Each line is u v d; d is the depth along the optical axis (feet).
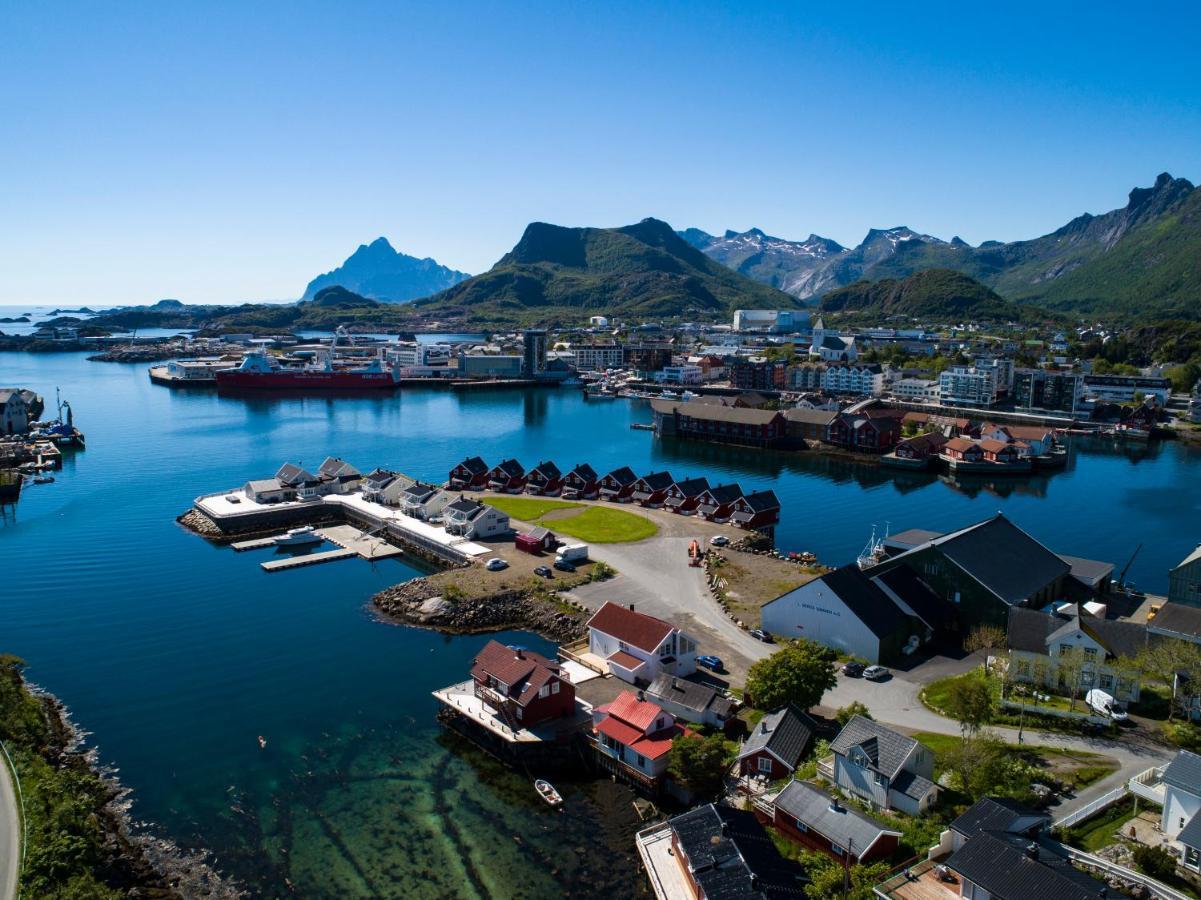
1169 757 195.00
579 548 364.99
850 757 182.09
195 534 425.69
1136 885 144.46
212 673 266.57
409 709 244.01
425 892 168.14
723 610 306.55
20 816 176.96
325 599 334.44
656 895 163.73
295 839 184.65
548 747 214.90
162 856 178.29
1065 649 231.30
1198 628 240.53
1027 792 174.70
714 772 193.98
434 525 420.36
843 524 463.42
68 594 338.75
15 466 578.25
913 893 146.41
